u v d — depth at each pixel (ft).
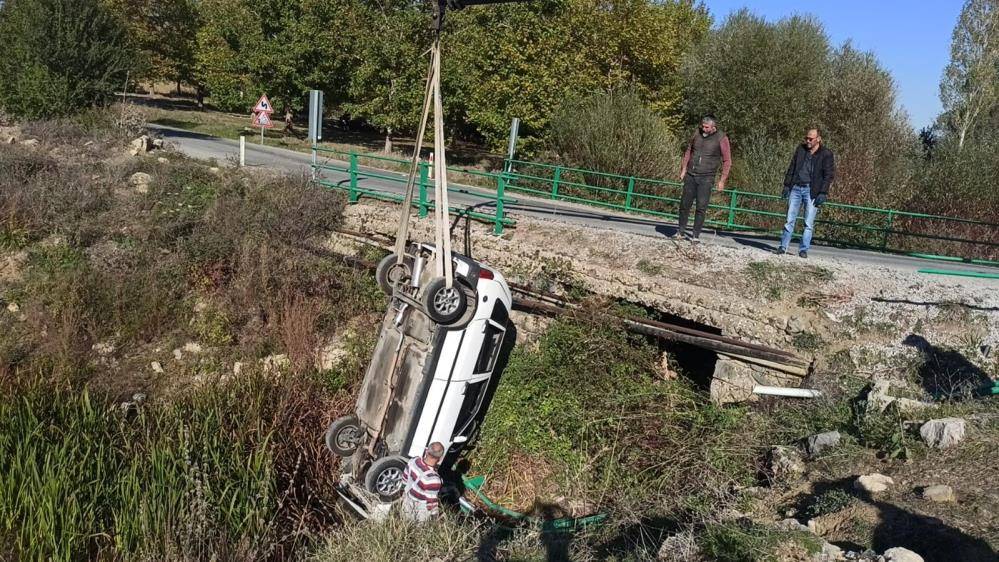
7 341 40.42
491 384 35.76
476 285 29.35
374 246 47.21
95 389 37.91
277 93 109.91
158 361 41.39
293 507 28.07
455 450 32.40
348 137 129.29
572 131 68.59
